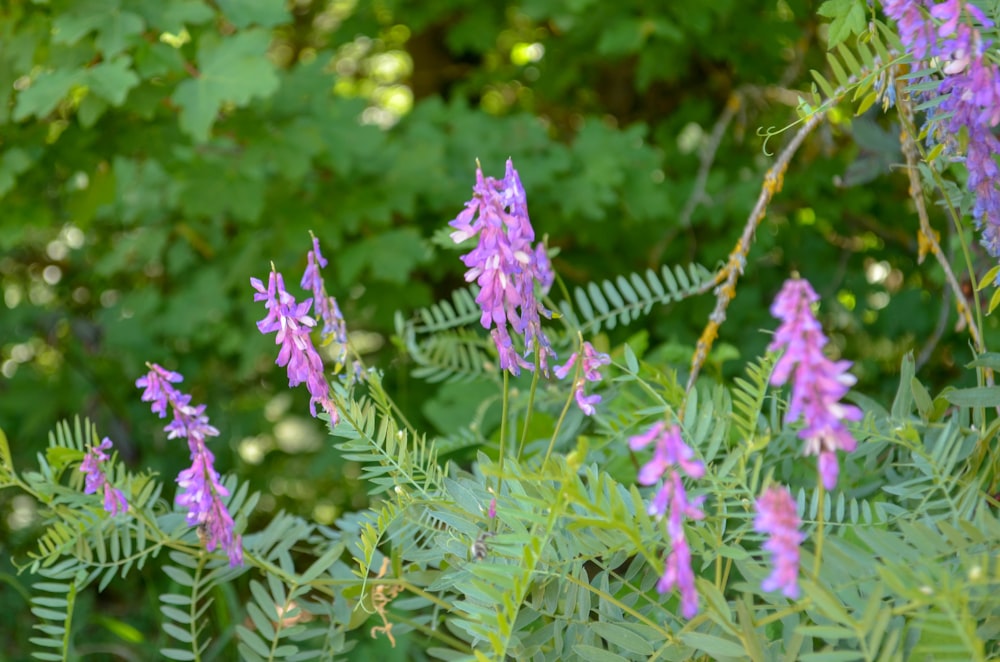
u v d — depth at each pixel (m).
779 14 2.53
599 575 0.91
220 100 1.73
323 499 2.58
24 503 2.32
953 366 1.66
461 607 0.86
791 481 1.04
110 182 2.09
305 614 1.10
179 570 1.03
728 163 2.63
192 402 2.74
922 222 1.02
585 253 2.66
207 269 2.75
